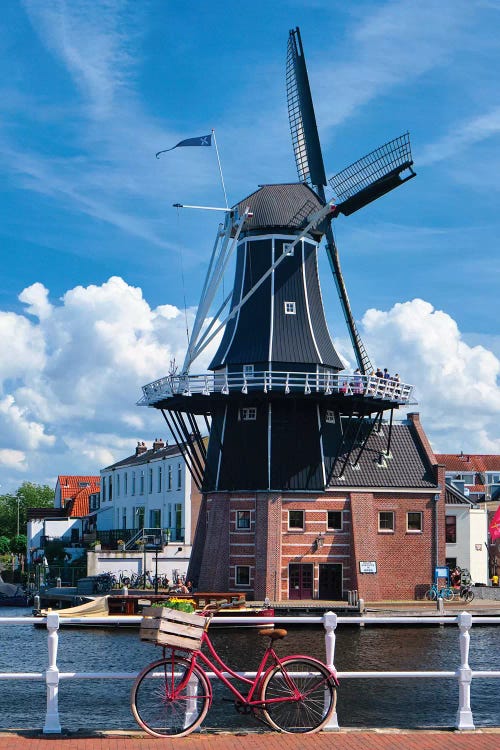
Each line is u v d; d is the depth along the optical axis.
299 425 67.69
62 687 28.64
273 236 69.00
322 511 66.88
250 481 67.06
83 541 106.75
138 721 15.35
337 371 69.81
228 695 25.45
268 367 67.50
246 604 59.56
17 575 110.06
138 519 99.50
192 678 15.61
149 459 97.44
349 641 47.19
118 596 58.06
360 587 65.56
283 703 16.44
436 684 29.00
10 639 49.84
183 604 18.58
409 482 68.25
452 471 123.56
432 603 63.59
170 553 78.06
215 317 66.25
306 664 15.90
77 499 122.88
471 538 76.31
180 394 65.56
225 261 66.25
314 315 69.69
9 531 165.88
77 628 55.97
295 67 74.62
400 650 43.31
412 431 71.69
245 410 68.19
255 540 66.19
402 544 67.75
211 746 14.38
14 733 15.36
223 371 69.75
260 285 69.12
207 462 69.38
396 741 14.84
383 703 25.69
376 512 67.75
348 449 69.38
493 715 23.16
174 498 89.88
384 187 69.19
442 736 15.23
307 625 55.69
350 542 66.75
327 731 15.59
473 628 54.34
